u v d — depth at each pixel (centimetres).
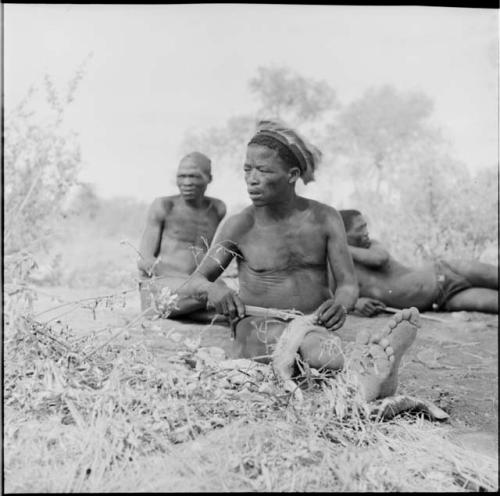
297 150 420
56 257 723
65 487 291
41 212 679
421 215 784
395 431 340
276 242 433
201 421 333
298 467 309
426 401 372
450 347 499
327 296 440
